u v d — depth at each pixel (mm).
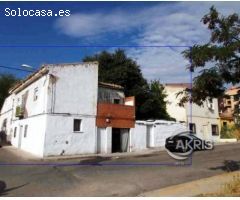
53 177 13516
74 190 10883
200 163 17406
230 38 11773
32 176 13836
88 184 11875
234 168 15203
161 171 14688
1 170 15539
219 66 12102
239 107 12539
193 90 12742
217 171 14508
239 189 9523
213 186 10469
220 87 12555
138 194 10102
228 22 11844
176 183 11844
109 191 10609
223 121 37094
